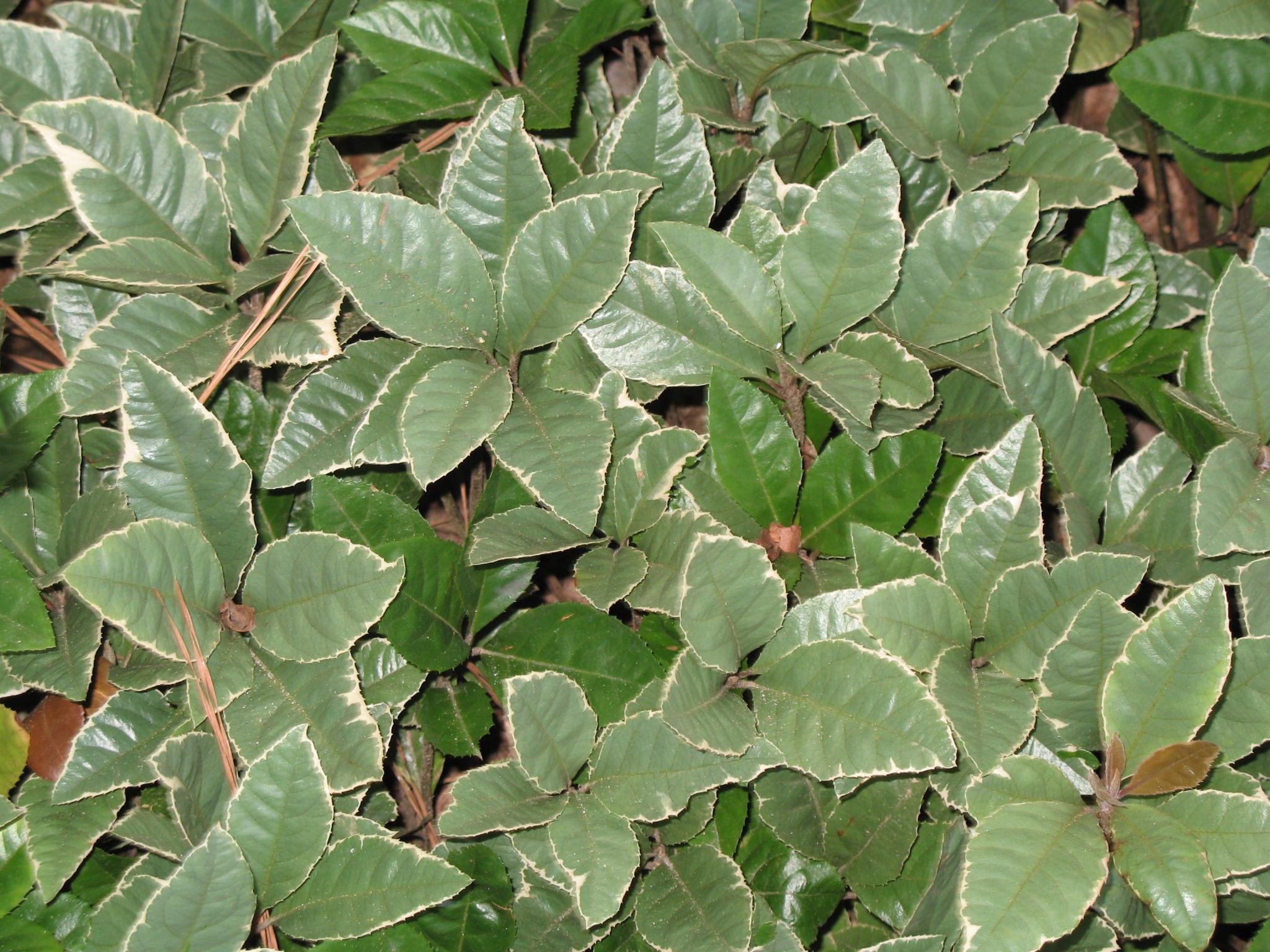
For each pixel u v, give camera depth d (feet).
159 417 1.47
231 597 1.50
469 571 1.56
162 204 1.61
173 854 1.48
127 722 1.51
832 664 1.44
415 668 1.56
